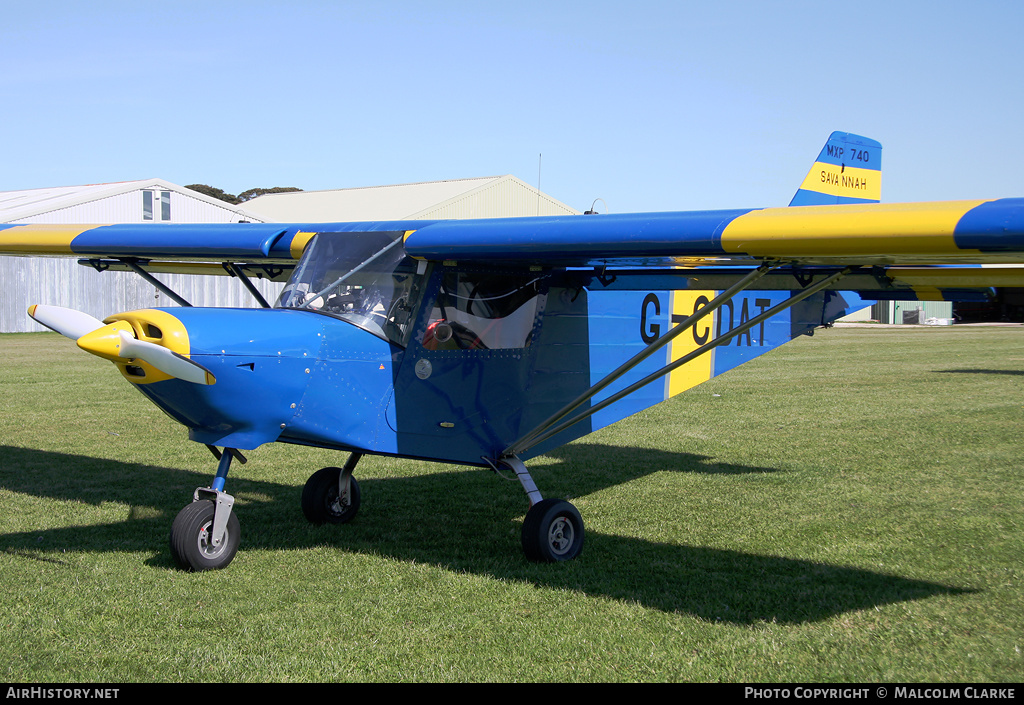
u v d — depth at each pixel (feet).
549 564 15.69
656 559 16.06
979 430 31.12
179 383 13.46
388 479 23.45
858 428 31.91
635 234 13.21
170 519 18.47
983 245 10.59
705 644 11.90
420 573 15.01
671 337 14.74
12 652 11.32
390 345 15.48
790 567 15.52
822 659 11.45
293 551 16.30
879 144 25.14
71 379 45.32
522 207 125.90
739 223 12.49
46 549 16.15
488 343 16.93
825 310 24.25
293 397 14.35
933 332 106.93
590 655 11.50
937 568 15.44
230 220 110.52
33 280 87.97
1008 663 11.37
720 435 30.78
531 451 17.98
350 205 126.31
